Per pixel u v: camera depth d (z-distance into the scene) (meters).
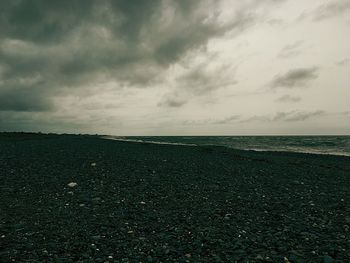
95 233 8.00
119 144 42.81
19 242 7.14
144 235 8.04
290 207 11.52
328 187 16.11
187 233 8.31
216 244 7.57
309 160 30.27
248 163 25.83
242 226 9.06
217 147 45.78
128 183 14.62
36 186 13.15
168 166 21.12
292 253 7.02
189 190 13.84
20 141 42.97
